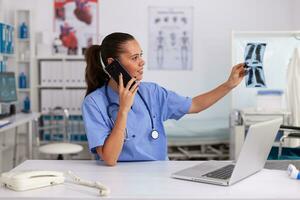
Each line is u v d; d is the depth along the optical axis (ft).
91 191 4.01
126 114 5.08
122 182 4.33
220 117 14.82
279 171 4.86
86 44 14.90
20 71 14.71
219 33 14.97
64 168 5.04
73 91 14.11
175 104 6.10
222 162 5.30
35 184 4.10
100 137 5.18
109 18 14.94
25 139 14.23
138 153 5.51
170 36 14.99
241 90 12.68
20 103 14.56
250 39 12.01
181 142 13.12
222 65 15.03
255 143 4.30
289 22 14.85
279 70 12.25
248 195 3.87
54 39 14.78
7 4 14.51
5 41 13.15
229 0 14.84
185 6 14.90
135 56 5.31
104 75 5.57
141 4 14.89
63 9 14.87
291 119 11.42
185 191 3.99
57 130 14.15
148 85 6.04
